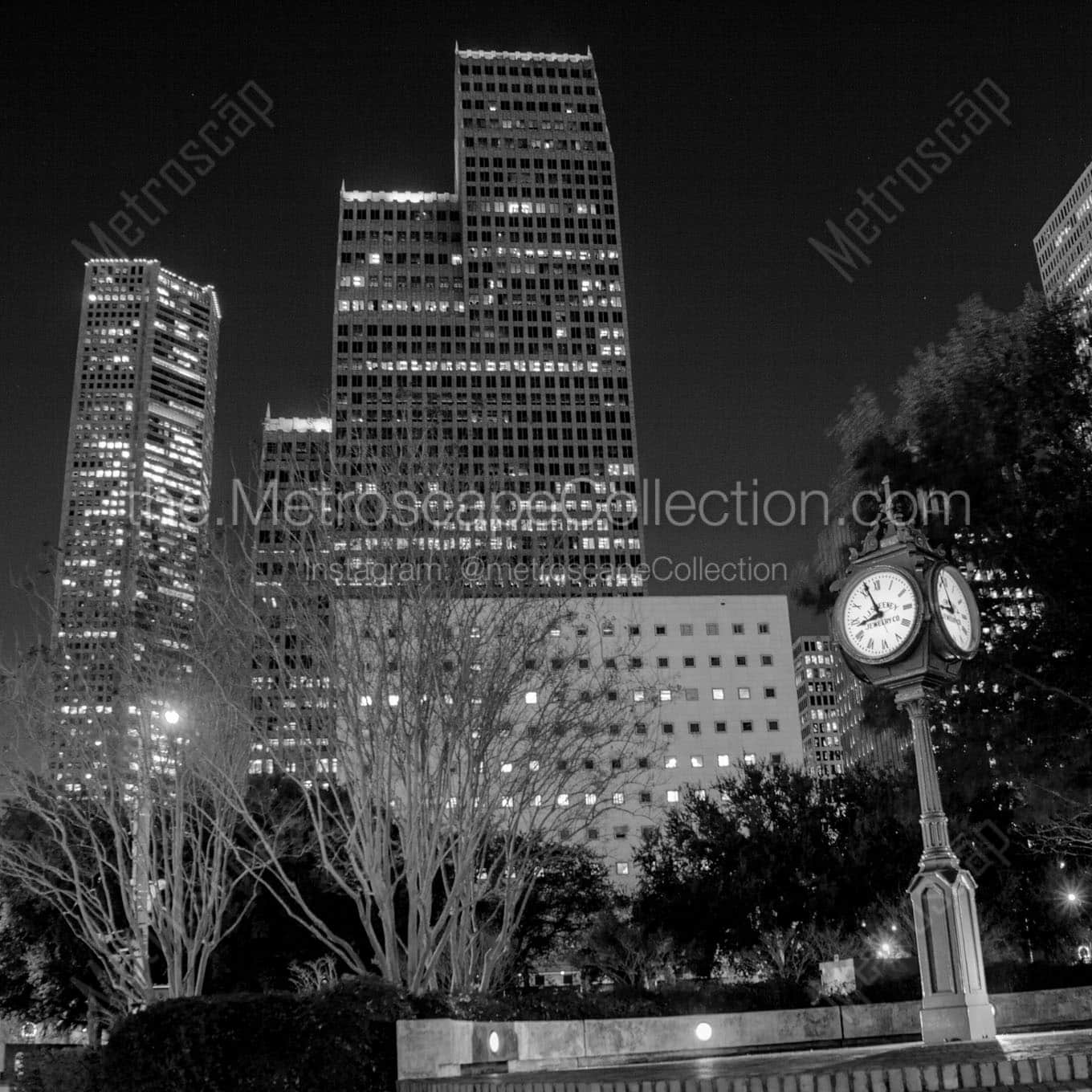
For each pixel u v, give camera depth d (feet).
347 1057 47.83
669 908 190.39
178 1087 48.24
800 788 191.31
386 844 73.05
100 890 131.03
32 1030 174.19
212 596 82.07
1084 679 72.54
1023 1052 32.45
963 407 76.74
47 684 91.15
